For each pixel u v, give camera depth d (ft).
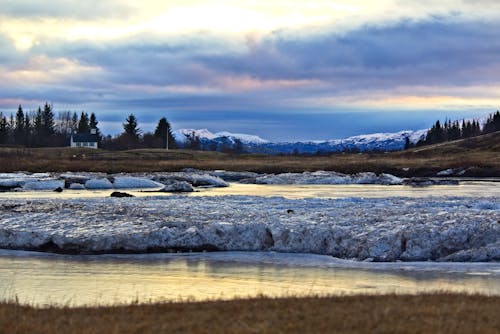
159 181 236.22
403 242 77.36
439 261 74.59
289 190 202.39
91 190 196.95
